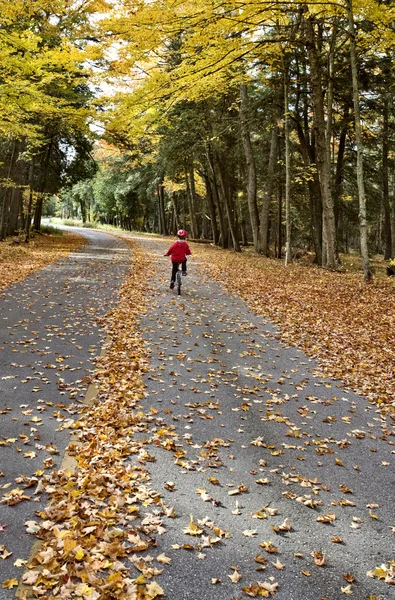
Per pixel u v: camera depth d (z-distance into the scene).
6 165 26.02
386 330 9.47
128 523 3.47
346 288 13.55
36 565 2.98
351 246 52.41
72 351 7.36
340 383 6.88
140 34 9.63
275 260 23.25
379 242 48.00
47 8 15.93
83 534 3.27
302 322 10.09
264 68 17.92
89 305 10.56
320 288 13.60
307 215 26.53
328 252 17.64
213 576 3.03
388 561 3.29
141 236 44.12
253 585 2.95
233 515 3.70
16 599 2.73
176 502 3.80
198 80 11.14
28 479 3.91
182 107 23.28
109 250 25.23
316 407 6.00
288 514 3.77
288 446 4.91
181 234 12.69
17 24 14.91
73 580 2.90
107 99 11.32
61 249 23.58
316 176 22.42
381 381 6.97
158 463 4.38
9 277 13.24
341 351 8.31
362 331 9.45
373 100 19.64
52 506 3.55
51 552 3.05
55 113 14.66
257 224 26.16
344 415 5.80
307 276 16.12
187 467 4.33
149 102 11.11
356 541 3.49
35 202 24.27
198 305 11.41
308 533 3.55
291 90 18.83
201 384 6.50
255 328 9.62
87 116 14.13
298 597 2.91
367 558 3.31
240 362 7.55
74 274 14.86
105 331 8.62
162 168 33.06
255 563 3.18
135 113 11.33
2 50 11.74
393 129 20.55
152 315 10.14
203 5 9.13
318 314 10.73
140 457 4.44
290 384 6.75
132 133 12.25
